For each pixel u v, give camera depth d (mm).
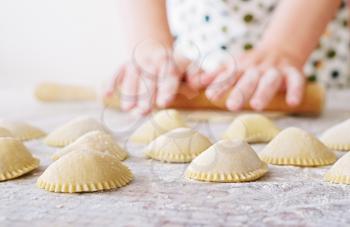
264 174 600
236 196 536
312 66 1473
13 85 1743
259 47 1066
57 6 2010
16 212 502
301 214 494
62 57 2041
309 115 968
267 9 1323
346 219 484
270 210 503
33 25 2035
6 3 2029
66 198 533
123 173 576
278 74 942
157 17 1083
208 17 1353
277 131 757
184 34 1399
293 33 1046
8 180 583
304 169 621
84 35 2016
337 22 1441
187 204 518
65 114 1013
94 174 555
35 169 621
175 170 620
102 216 493
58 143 734
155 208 509
